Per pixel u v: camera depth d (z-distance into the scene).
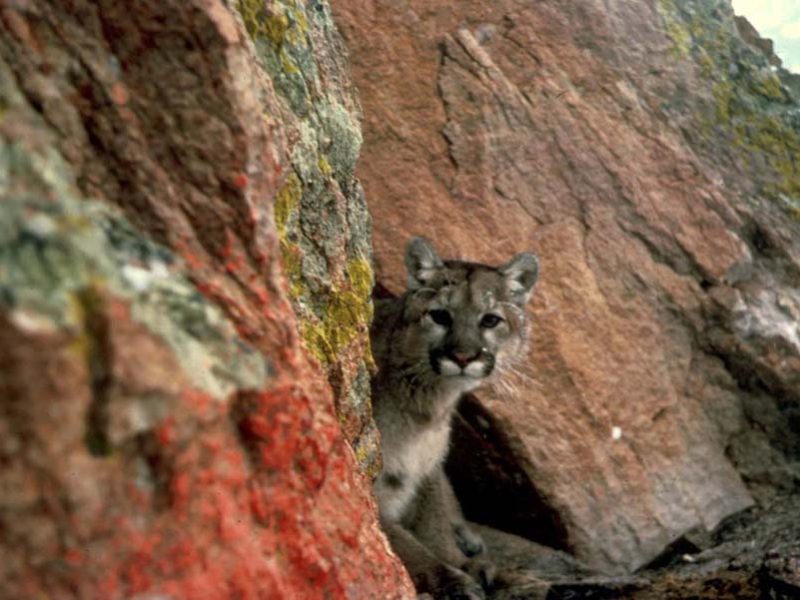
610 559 12.62
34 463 3.27
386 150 13.48
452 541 12.21
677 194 14.09
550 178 13.82
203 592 3.84
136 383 3.57
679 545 12.82
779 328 13.77
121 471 3.55
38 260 3.42
